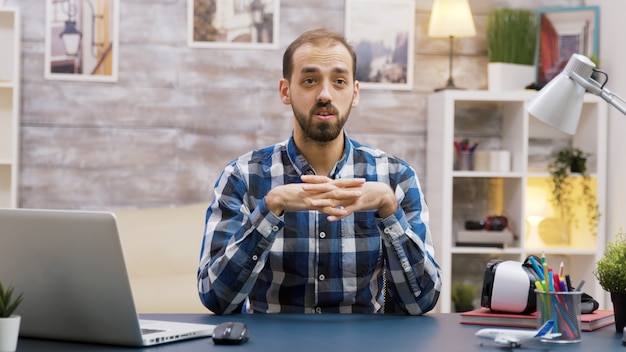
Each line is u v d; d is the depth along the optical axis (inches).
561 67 187.9
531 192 193.3
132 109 183.8
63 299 70.6
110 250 66.9
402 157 190.4
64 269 69.2
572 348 70.0
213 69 185.6
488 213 194.4
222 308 88.8
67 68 181.9
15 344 65.5
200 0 184.5
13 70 177.6
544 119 93.0
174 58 184.5
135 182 184.1
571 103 93.0
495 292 82.9
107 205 183.5
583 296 85.0
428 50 191.5
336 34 91.0
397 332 77.0
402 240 88.8
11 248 70.3
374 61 189.3
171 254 166.1
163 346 70.2
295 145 98.1
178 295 155.3
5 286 71.7
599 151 182.1
